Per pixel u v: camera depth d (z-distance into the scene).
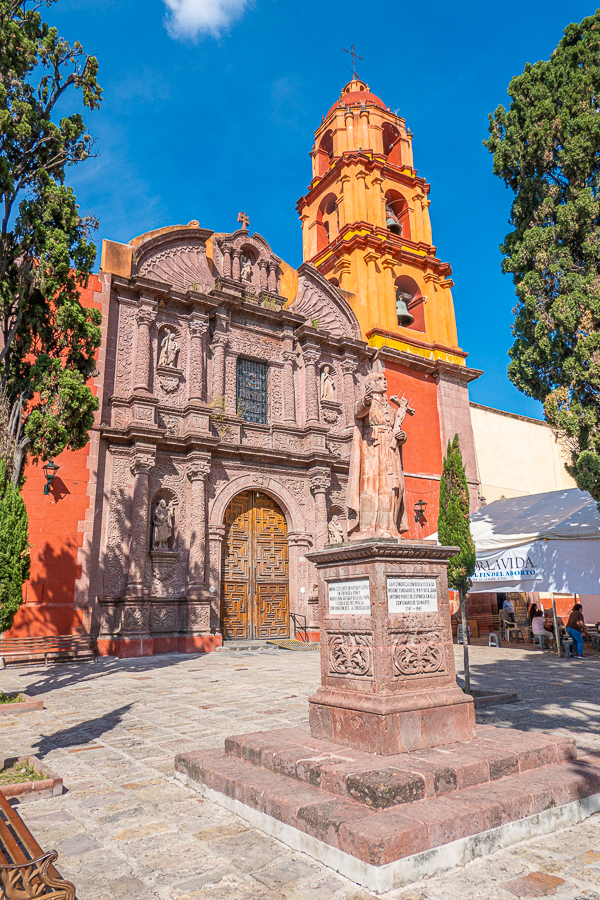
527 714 8.27
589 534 15.56
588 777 4.84
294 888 3.51
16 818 3.53
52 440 10.68
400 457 6.53
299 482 21.27
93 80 11.59
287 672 12.65
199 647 16.83
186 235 20.75
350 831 3.63
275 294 22.59
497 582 17.75
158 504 17.84
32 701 8.94
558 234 11.15
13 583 9.23
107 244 18.97
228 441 19.81
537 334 11.04
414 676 5.28
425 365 25.80
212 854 4.00
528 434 31.09
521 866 3.78
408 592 5.48
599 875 3.65
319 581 5.99
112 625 16.03
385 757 4.71
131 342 18.81
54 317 11.41
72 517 16.09
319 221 29.86
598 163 11.13
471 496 25.55
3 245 10.59
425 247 27.92
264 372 22.08
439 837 3.74
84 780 5.60
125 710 8.74
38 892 2.82
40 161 11.34
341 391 23.50
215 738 7.04
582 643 16.11
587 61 11.43
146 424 17.70
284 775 4.87
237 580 19.33
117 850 4.07
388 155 30.38
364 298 25.53
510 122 12.22
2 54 10.65
